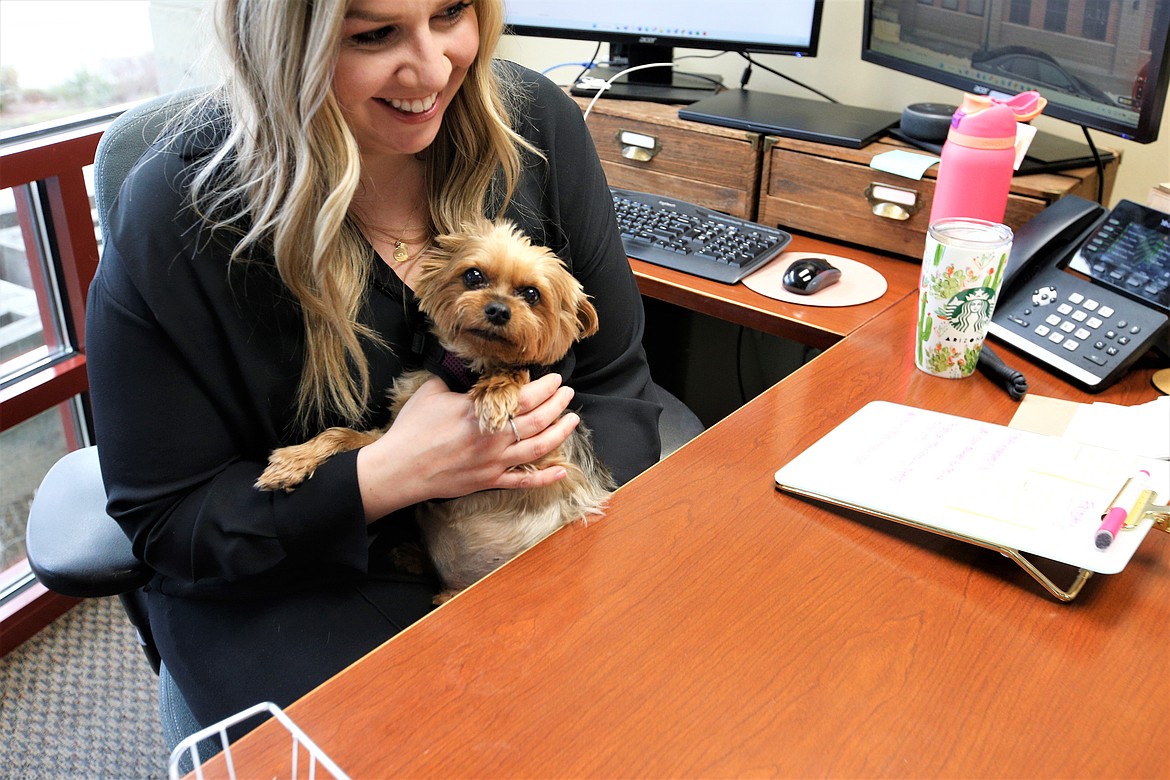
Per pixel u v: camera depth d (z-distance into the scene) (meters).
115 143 0.97
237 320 0.89
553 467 0.91
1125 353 1.01
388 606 0.97
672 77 1.82
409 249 1.01
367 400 0.98
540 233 1.10
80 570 0.91
